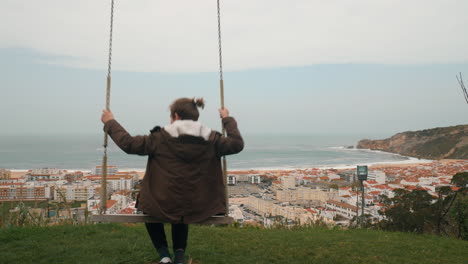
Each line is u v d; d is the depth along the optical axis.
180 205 2.83
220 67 3.81
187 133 2.81
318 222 11.49
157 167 2.89
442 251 7.09
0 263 4.13
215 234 6.78
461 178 11.88
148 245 5.07
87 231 6.04
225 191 3.12
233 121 3.23
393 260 5.56
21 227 6.08
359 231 9.93
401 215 12.99
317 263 4.85
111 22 3.56
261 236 7.02
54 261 4.23
